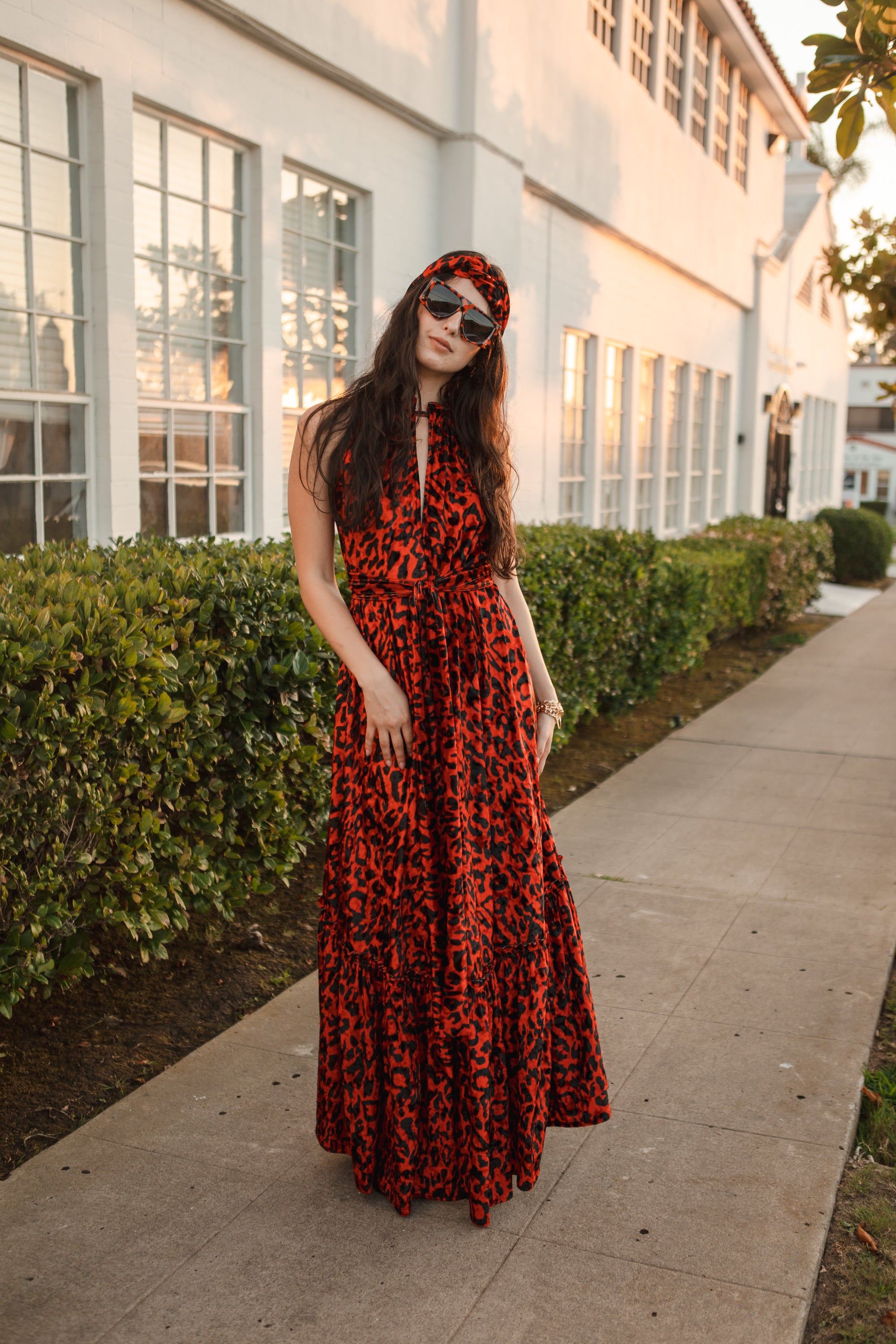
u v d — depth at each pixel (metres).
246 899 3.88
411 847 2.12
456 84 7.38
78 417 4.98
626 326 11.66
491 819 2.19
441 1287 2.04
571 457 10.80
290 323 6.34
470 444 2.16
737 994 3.33
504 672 2.21
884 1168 2.48
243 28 5.48
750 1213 2.26
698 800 5.65
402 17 6.66
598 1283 2.05
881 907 4.11
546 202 9.39
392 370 2.09
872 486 46.62
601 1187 2.34
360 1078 2.22
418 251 7.39
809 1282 2.06
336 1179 2.37
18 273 4.60
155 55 5.02
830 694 8.65
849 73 3.29
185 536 5.68
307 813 4.02
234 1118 2.61
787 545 12.28
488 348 2.14
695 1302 2.00
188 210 5.51
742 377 16.92
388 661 2.13
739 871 4.53
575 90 9.43
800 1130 2.58
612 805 5.53
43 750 2.66
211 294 5.70
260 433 6.05
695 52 13.27
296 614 3.78
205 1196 2.30
